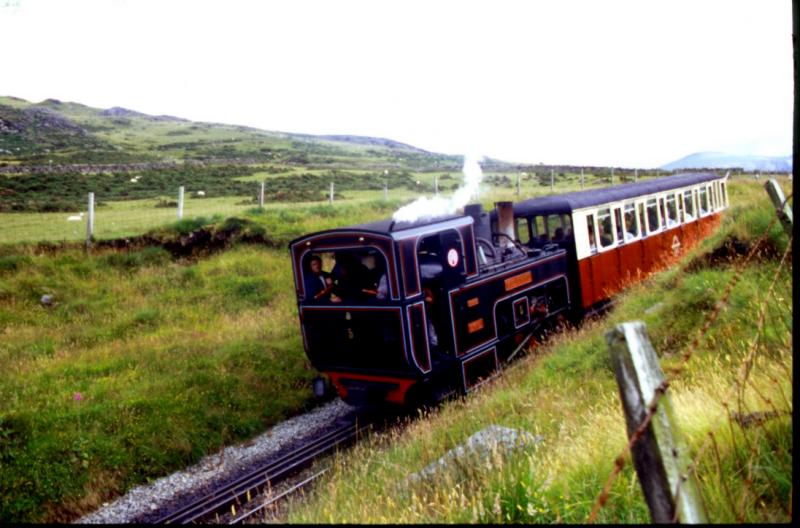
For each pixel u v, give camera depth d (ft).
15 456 29.22
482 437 22.20
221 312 52.42
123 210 102.01
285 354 42.68
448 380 34.14
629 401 9.59
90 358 42.45
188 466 31.32
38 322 49.42
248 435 34.35
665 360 26.94
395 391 32.78
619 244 50.39
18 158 231.71
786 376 16.42
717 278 32.55
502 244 42.60
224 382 37.96
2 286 52.80
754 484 13.33
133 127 442.91
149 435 32.14
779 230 33.27
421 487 19.45
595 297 46.98
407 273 30.55
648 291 40.42
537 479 16.71
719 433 14.96
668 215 58.23
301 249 34.27
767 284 28.96
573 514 14.76
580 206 45.96
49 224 79.00
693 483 9.95
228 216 74.13
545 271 42.45
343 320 33.09
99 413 33.09
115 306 52.95
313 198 117.08
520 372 33.99
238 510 25.21
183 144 333.42
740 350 23.36
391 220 33.22
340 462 27.32
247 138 388.57
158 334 46.93
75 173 171.22
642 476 9.76
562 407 25.25
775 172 136.36
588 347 33.12
